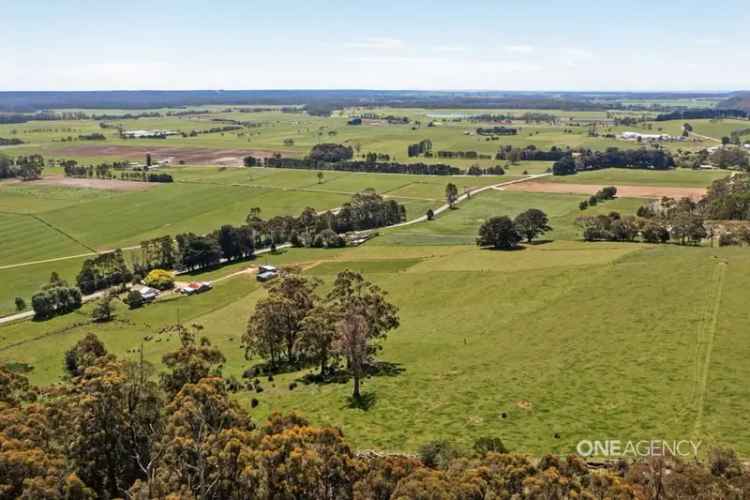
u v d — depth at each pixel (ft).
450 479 137.18
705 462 165.58
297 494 142.51
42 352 350.84
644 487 144.77
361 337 247.70
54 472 139.64
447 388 244.63
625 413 207.00
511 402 225.15
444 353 293.23
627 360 251.19
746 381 220.43
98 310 409.28
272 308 298.76
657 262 395.96
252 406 241.35
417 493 128.67
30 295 454.40
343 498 144.87
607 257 434.30
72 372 314.35
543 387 234.99
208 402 171.73
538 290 371.15
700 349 252.01
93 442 163.63
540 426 204.13
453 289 398.62
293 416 174.19
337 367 291.58
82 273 473.26
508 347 288.30
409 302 387.34
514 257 468.34
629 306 317.63
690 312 295.48
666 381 227.40
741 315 284.20
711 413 199.82
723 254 401.90
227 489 145.89
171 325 389.60
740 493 142.61
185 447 151.23
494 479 138.92
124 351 341.21
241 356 323.57
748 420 193.57
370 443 201.16
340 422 219.82
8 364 324.60
